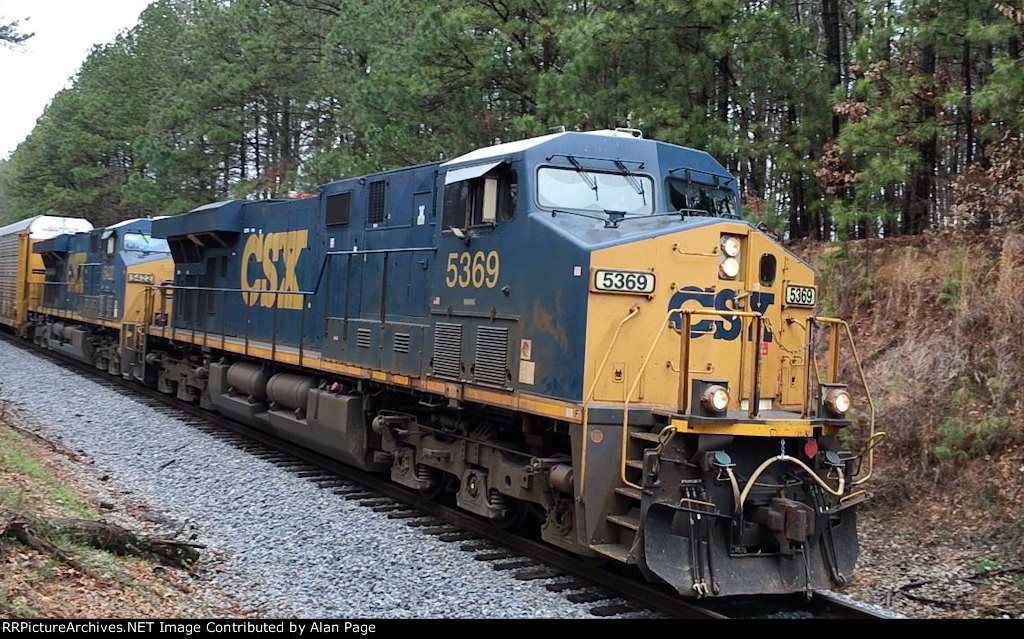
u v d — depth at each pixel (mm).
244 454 13094
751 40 13891
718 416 6934
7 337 32375
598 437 7332
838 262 14031
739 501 6922
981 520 9375
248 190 31031
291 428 12969
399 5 20641
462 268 9281
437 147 18266
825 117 14461
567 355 7574
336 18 26828
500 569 8125
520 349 8234
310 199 13406
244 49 29281
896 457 10734
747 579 7016
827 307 13258
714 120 14062
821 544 7457
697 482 7059
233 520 9453
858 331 13000
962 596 8008
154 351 19359
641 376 7586
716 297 7910
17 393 17641
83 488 10000
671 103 14008
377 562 8141
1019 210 11789
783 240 15320
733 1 13414
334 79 25453
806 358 7520
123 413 16000
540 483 8266
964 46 12961
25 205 49250
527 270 8203
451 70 17859
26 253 29938
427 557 8375
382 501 10742
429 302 9891
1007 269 11344
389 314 10758
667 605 7121
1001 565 8562
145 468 11805
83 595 6004
